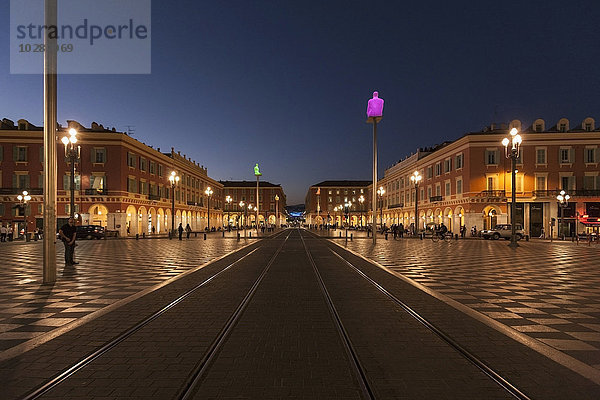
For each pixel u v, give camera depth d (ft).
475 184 147.54
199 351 16.53
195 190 247.29
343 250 79.41
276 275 40.88
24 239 122.42
